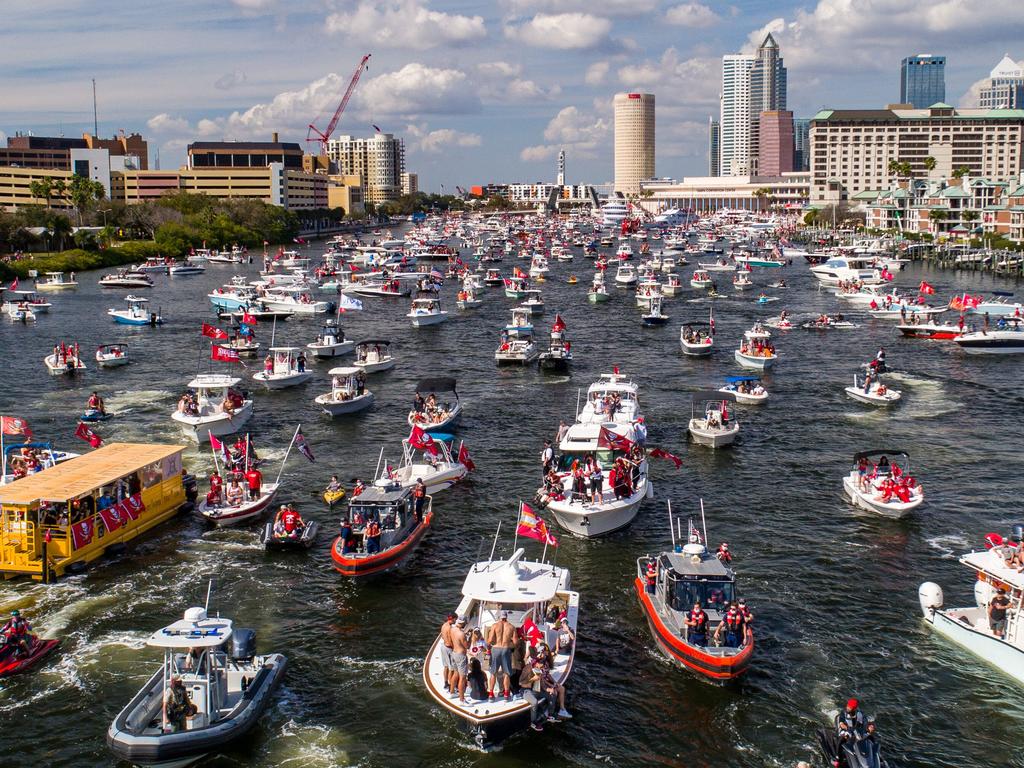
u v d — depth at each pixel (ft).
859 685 129.59
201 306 550.36
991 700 126.11
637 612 149.79
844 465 224.33
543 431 255.70
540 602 130.82
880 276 625.00
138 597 155.12
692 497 202.69
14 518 159.53
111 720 122.11
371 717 122.52
